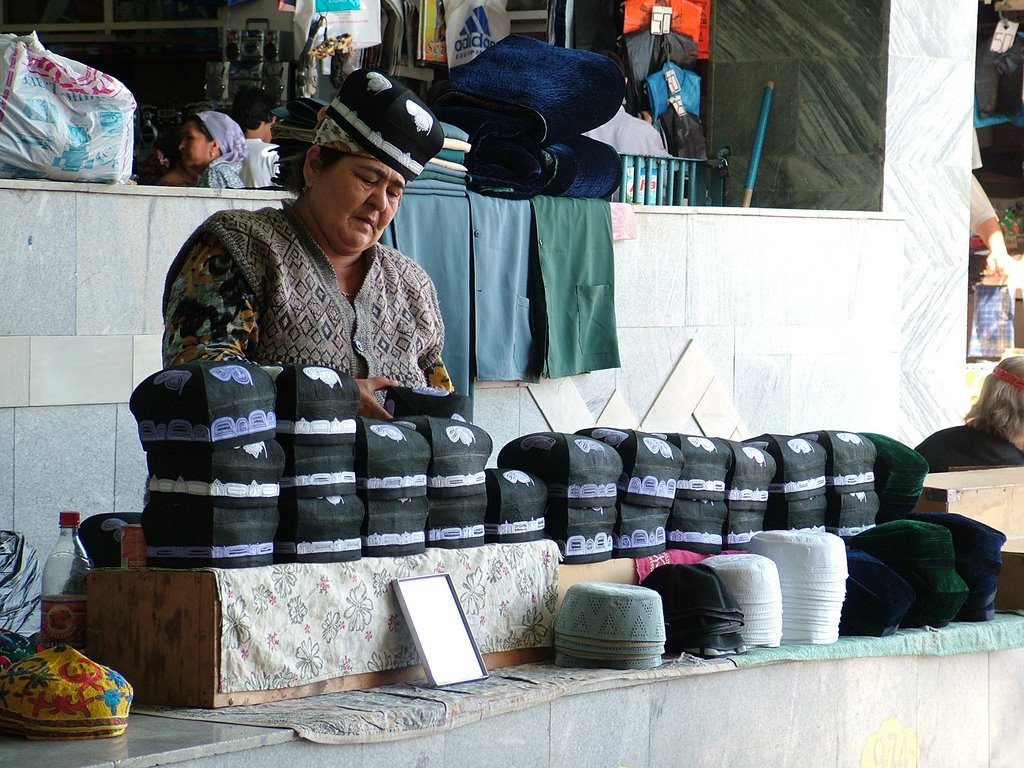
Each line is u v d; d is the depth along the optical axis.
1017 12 11.00
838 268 8.46
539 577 3.63
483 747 3.14
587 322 7.04
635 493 3.90
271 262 3.46
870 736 4.24
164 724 2.74
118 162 5.51
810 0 9.17
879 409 8.73
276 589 2.97
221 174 7.05
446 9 9.23
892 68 8.98
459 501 3.42
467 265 6.41
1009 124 11.75
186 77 9.72
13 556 4.16
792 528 4.42
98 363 5.54
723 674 3.77
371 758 2.86
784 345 8.23
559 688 3.31
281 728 2.72
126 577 2.97
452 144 6.13
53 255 5.39
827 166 9.19
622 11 9.18
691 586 3.81
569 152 6.86
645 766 3.57
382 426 3.25
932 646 4.40
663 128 9.19
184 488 2.90
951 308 9.43
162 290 5.72
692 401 7.79
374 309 3.67
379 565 3.21
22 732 2.61
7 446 5.30
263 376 2.98
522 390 6.95
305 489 3.04
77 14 9.48
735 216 7.92
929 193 9.23
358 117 3.46
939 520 4.70
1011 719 4.76
